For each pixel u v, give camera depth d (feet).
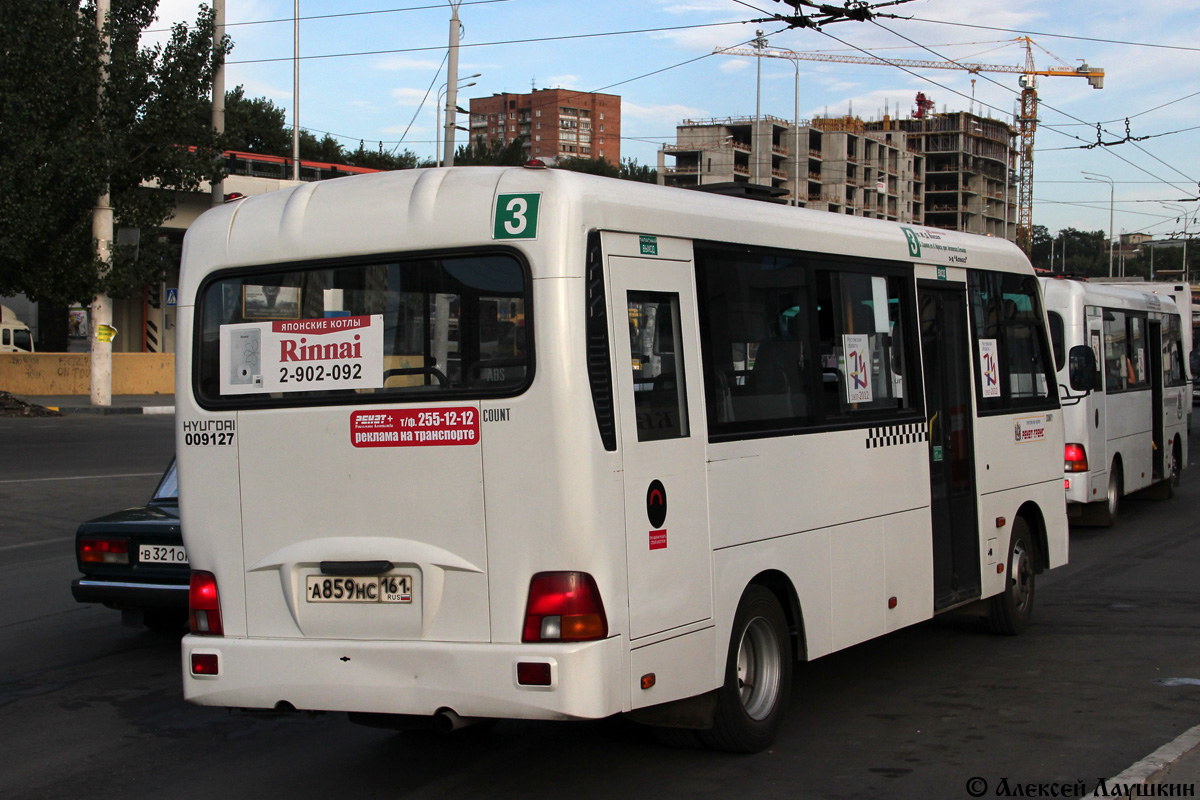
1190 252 341.21
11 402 93.81
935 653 25.44
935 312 24.50
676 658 16.16
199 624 17.01
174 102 95.30
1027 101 335.67
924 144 460.96
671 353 16.76
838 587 20.31
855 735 19.22
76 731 20.17
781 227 19.67
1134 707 20.67
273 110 230.48
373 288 16.06
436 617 15.28
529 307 14.94
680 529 16.40
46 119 90.43
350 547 15.80
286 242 16.71
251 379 16.84
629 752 18.51
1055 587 33.01
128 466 60.95
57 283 94.79
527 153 424.87
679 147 378.32
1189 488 57.88
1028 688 22.21
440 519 15.30
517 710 14.62
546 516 14.71
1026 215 339.57
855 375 21.43
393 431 15.62
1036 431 28.48
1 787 17.28
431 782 17.24
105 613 29.96
